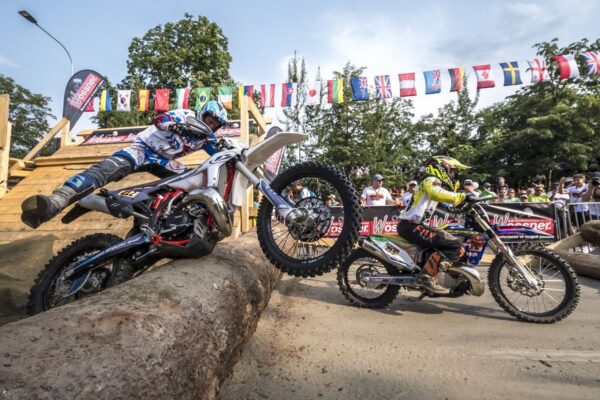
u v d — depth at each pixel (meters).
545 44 19.88
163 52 19.72
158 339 1.47
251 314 2.72
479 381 2.22
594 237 5.88
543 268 3.63
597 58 7.79
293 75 18.75
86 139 7.30
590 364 2.44
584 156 19.06
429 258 3.69
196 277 2.23
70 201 2.62
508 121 23.12
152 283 1.92
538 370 2.36
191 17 20.58
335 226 3.75
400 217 4.04
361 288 4.32
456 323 3.34
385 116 18.53
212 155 2.94
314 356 2.57
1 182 5.96
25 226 5.08
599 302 4.01
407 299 4.21
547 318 3.33
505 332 3.09
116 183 5.50
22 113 38.22
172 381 1.43
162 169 3.16
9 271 3.71
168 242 2.62
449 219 5.59
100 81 8.01
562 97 20.33
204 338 1.79
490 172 22.61
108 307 1.51
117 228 4.78
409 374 2.31
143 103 9.02
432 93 8.24
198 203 2.62
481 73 8.12
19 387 0.99
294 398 2.02
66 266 2.91
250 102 5.90
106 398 1.13
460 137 25.28
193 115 3.05
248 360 2.47
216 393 1.93
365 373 2.32
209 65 20.56
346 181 2.70
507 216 6.54
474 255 3.75
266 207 2.98
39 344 1.17
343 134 18.53
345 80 17.78
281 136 2.70
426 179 3.84
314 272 2.67
